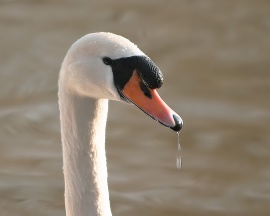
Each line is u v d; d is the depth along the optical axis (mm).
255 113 13953
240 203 11930
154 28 16531
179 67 15328
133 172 12531
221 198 12016
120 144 13172
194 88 14680
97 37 7047
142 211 11656
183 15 17016
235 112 13984
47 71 15094
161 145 13148
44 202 11781
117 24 16625
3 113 13883
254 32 16422
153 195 12016
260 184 12320
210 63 15461
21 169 12508
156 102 6953
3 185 12117
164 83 14820
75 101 7281
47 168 12555
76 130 7383
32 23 16594
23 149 13023
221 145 13148
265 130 13508
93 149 7477
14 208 11625
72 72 7125
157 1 17500
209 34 16359
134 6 17312
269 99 14375
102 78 7012
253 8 17219
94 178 7539
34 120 13727
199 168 12648
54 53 15602
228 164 12742
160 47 15914
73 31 16312
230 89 14656
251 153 12961
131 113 13938
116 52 6965
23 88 14680
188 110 14055
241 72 15227
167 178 12422
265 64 15438
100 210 7605
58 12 17016
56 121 13719
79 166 7504
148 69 6887
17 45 15859
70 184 7582
